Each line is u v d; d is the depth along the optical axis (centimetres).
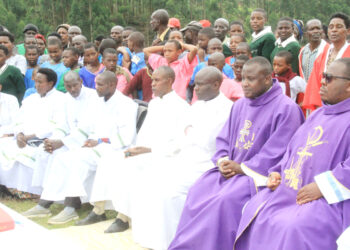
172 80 518
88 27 2130
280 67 594
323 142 349
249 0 2867
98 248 447
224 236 385
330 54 550
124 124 555
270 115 411
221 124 464
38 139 621
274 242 330
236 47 693
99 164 517
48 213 567
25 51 897
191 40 784
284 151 393
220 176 422
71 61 751
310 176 350
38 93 650
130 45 773
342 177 326
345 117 346
